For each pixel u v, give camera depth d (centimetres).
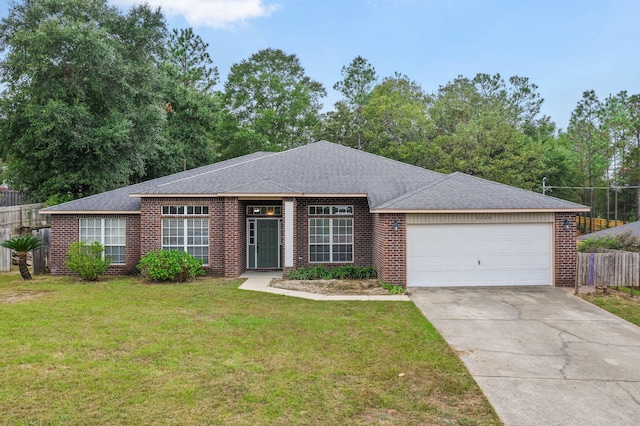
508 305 1177
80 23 2391
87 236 1733
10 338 852
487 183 1616
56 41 2311
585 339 881
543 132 5812
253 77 4697
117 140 2470
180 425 518
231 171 1892
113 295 1291
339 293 1336
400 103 4525
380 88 4828
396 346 820
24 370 686
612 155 5069
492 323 998
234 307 1137
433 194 1500
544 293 1334
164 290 1375
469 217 1437
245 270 1822
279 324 969
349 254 1761
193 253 1688
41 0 2530
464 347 825
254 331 912
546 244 1448
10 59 2377
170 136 3400
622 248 1577
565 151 5047
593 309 1131
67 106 2403
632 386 650
